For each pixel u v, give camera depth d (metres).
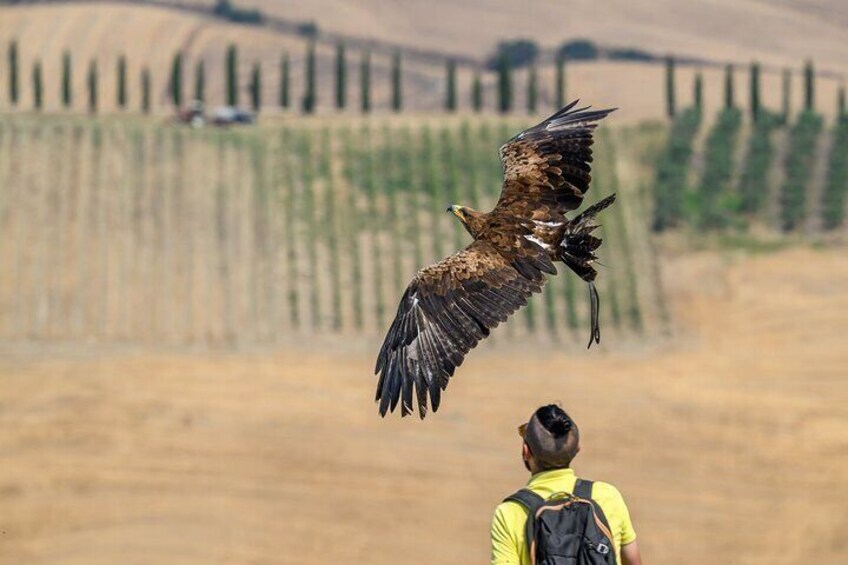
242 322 168.88
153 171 198.88
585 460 123.88
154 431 129.62
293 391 143.25
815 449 127.69
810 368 152.38
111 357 154.38
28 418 132.62
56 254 179.75
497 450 126.38
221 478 118.69
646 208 194.38
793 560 104.12
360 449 125.00
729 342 161.25
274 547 105.75
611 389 145.38
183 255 182.25
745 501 114.75
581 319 166.75
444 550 106.12
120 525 109.19
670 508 112.75
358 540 107.12
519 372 150.50
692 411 137.88
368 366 156.00
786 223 191.62
